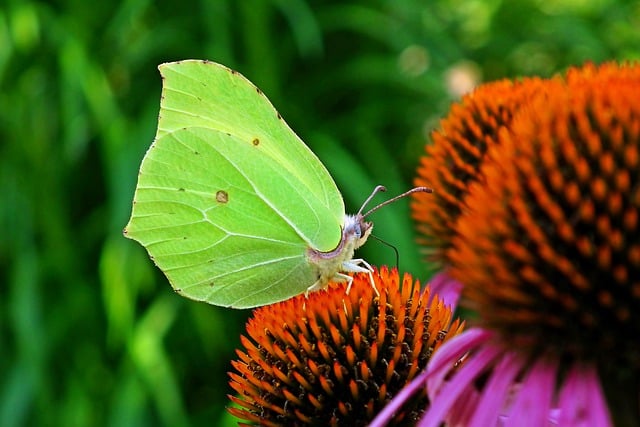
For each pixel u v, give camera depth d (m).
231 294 0.27
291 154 0.26
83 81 0.36
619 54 0.42
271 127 0.26
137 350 0.36
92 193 0.40
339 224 0.26
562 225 0.23
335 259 0.26
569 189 0.23
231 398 0.25
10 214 0.37
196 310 0.37
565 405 0.23
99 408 0.38
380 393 0.24
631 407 0.23
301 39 0.37
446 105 0.40
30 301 0.36
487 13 0.44
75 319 0.38
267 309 0.25
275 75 0.39
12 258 0.38
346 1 0.41
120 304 0.36
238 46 0.40
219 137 0.26
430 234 0.28
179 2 0.39
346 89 0.41
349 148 0.40
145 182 0.26
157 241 0.26
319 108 0.41
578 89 0.23
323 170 0.26
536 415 0.23
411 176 0.41
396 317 0.25
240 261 0.26
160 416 0.37
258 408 0.25
